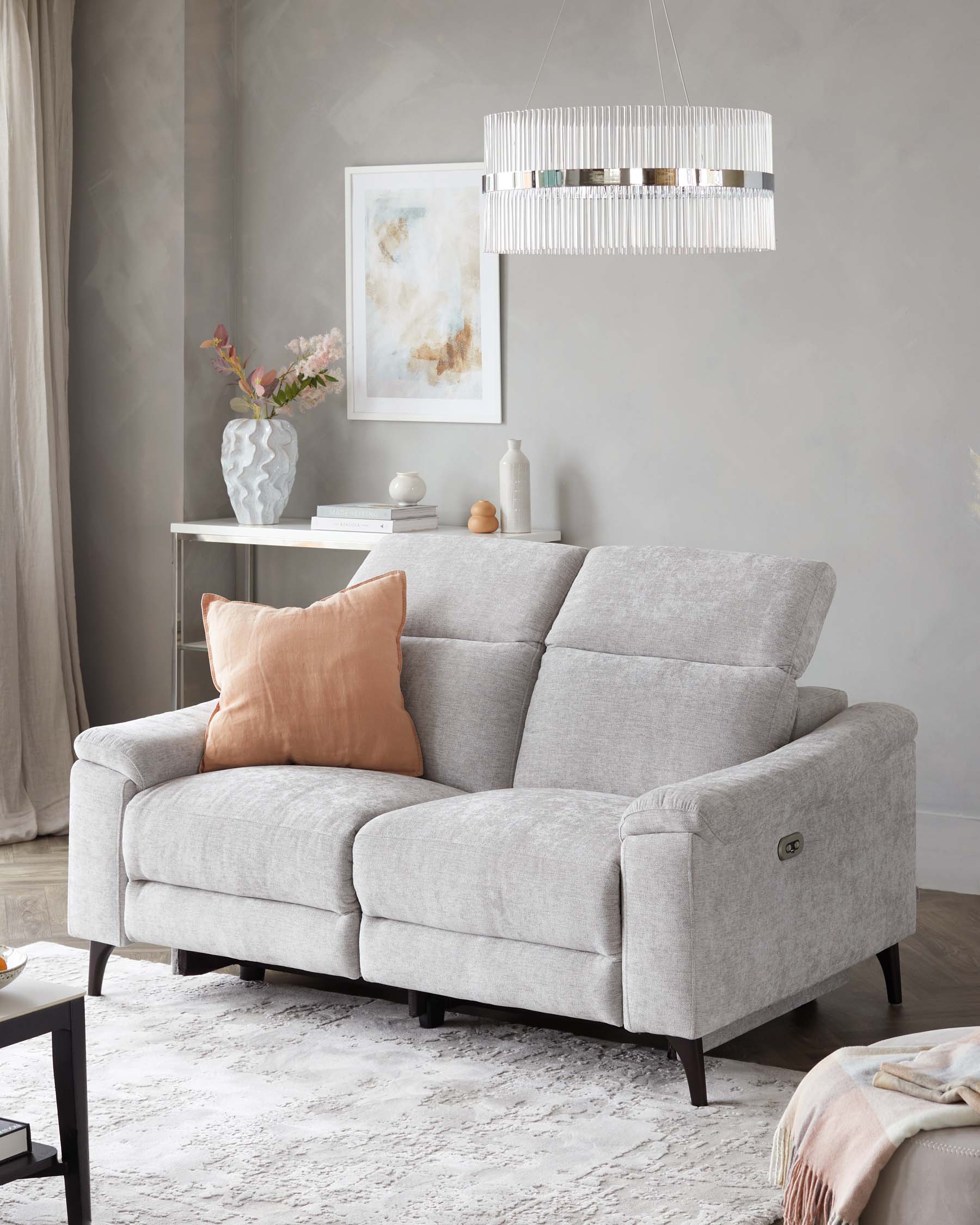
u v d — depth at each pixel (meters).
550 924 2.90
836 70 4.46
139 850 3.40
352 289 5.23
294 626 3.61
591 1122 2.78
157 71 5.16
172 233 5.18
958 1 4.30
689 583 3.51
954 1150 1.88
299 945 3.22
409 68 5.08
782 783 2.95
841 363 4.53
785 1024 3.33
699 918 2.77
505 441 5.04
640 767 3.35
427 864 3.03
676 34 4.66
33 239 5.02
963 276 4.36
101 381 5.35
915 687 4.50
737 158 3.10
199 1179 2.56
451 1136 2.72
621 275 4.80
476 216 5.00
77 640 5.29
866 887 3.27
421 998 3.27
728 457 4.70
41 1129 2.76
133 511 5.33
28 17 5.05
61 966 3.69
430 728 3.62
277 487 5.10
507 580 3.74
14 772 4.98
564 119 3.09
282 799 3.29
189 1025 3.30
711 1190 2.50
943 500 4.43
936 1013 3.40
